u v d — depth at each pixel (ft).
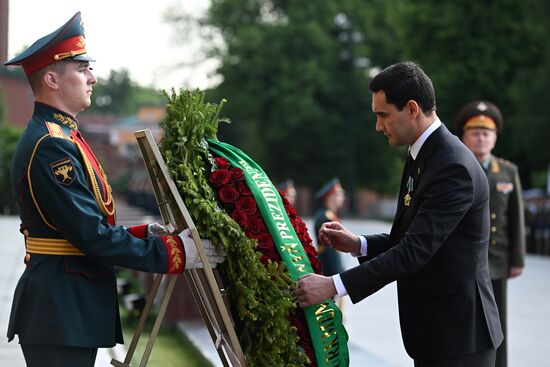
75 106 11.50
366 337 28.17
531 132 82.07
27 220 11.23
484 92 88.99
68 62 11.35
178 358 23.24
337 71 127.95
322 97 129.08
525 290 40.19
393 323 31.22
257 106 126.31
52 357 10.96
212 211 11.27
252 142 133.49
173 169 11.39
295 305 11.55
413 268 11.37
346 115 129.70
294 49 127.44
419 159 11.84
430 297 11.68
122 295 35.29
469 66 89.04
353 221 115.03
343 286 11.52
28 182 10.93
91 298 11.17
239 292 11.37
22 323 11.09
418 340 11.82
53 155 10.90
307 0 131.34
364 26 131.75
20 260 41.96
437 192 11.43
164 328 28.71
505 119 88.63
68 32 11.34
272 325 11.35
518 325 30.45
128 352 12.00
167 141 11.62
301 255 11.98
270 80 127.75
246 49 127.44
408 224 11.94
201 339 24.86
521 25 87.86
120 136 206.90
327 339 11.86
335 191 30.35
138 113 251.80
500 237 18.75
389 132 11.98
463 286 11.57
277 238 11.85
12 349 21.20
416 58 92.38
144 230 12.66
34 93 11.43
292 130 128.16
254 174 12.22
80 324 11.00
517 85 83.46
